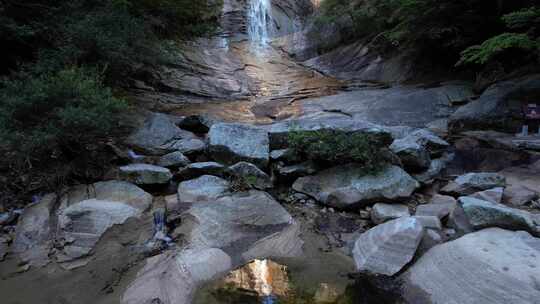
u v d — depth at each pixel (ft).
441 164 15.80
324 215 13.32
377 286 9.41
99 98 13.41
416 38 31.53
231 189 14.01
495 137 17.10
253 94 32.96
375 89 31.78
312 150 14.51
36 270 10.11
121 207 12.17
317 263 10.58
